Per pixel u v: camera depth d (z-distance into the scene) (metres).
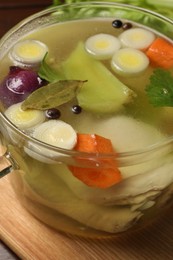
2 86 0.36
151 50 0.39
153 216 0.38
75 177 0.33
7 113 0.34
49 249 0.38
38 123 0.34
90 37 0.40
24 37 0.40
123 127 0.34
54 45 0.39
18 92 0.35
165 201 0.37
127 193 0.33
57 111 0.34
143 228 0.39
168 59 0.38
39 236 0.39
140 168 0.33
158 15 0.41
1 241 0.40
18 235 0.39
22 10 0.59
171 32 0.41
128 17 0.42
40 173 0.34
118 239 0.38
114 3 0.42
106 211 0.35
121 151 0.33
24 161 0.34
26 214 0.40
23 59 0.38
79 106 0.34
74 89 0.35
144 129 0.34
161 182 0.34
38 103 0.34
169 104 0.35
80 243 0.38
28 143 0.33
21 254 0.38
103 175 0.32
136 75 0.37
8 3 0.59
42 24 0.41
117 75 0.37
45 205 0.36
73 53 0.39
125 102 0.35
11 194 0.41
